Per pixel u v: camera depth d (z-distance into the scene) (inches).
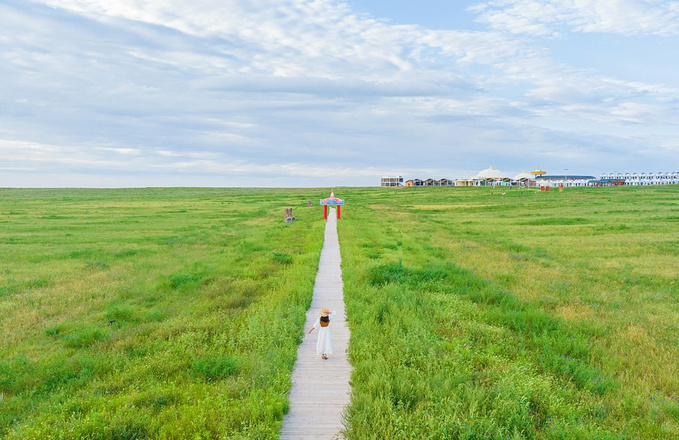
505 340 546.6
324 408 375.6
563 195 3403.1
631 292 796.0
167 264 1058.1
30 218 2153.1
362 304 658.8
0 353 523.5
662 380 443.5
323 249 1268.5
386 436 311.4
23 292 805.9
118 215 2364.7
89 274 954.7
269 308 631.8
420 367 441.1
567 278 901.2
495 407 360.2
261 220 2160.4
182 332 574.2
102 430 326.3
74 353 525.7
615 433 338.3
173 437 321.7
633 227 1648.6
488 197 3494.1
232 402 368.5
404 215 2358.5
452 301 701.3
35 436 320.5
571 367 462.0
